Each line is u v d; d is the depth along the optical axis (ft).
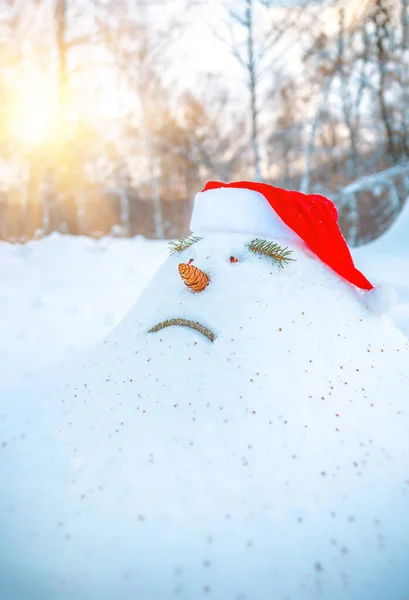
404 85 19.49
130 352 2.88
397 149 21.13
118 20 18.89
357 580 1.90
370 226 23.30
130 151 23.38
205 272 2.88
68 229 19.11
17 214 21.53
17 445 2.56
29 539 2.05
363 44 20.18
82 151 20.07
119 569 1.91
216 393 2.43
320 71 19.56
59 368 3.98
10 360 4.37
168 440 2.31
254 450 2.23
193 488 2.13
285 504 2.08
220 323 2.67
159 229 21.02
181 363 2.61
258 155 17.12
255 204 3.00
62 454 2.41
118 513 2.09
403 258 8.52
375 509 2.11
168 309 2.92
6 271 7.62
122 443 2.36
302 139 23.68
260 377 2.45
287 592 1.85
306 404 2.39
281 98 20.34
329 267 3.00
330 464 2.22
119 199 28.17
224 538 1.98
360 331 2.78
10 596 1.85
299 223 2.93
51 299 6.24
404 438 2.40
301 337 2.60
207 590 1.85
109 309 5.98
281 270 2.84
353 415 2.41
